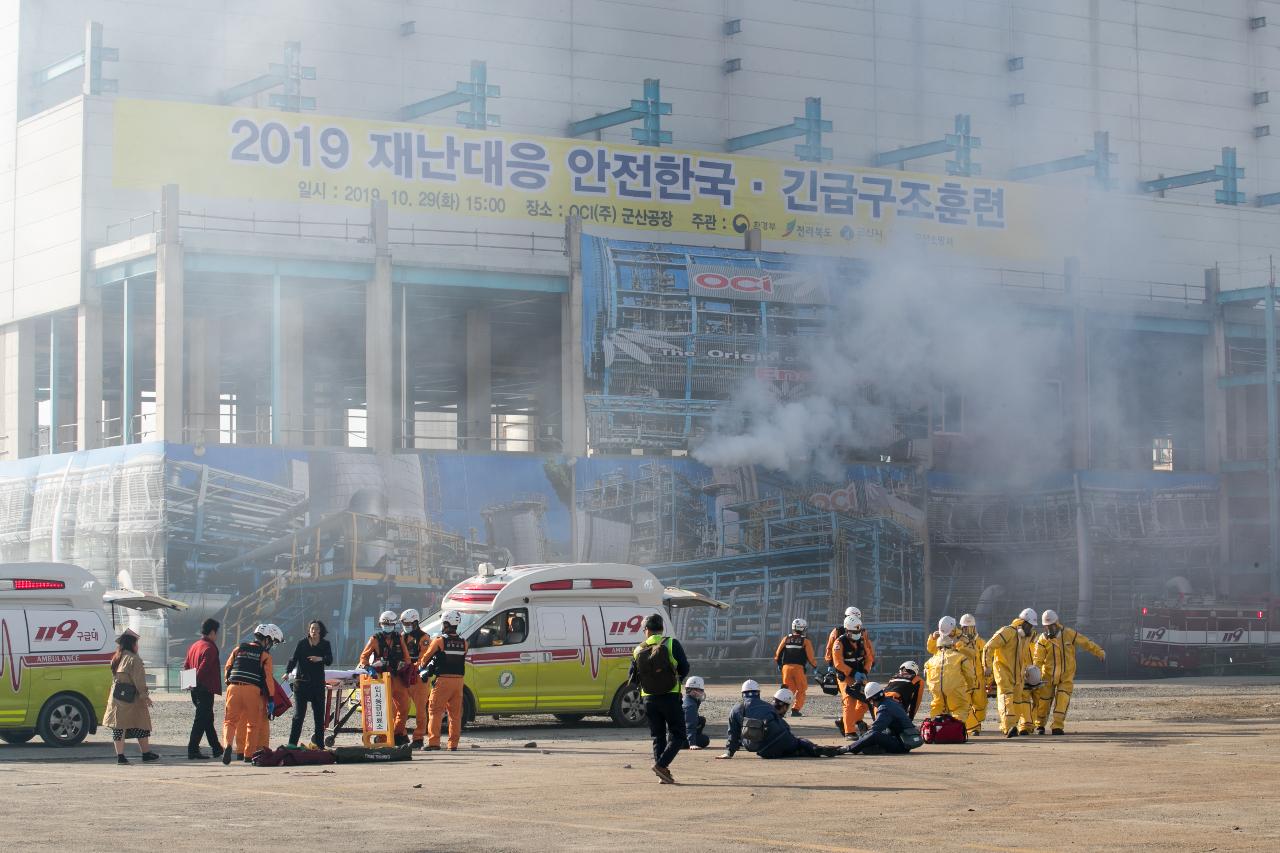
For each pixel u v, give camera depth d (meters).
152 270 42.31
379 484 42.72
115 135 42.84
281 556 41.19
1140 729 24.25
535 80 53.00
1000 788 15.34
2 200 47.25
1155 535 53.97
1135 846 11.32
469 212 46.56
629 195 48.53
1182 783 15.72
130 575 40.75
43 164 45.62
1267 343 55.50
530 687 25.66
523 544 44.09
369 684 20.41
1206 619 48.06
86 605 23.34
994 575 50.88
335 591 41.62
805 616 47.09
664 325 46.44
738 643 46.09
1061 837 11.81
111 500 41.62
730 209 49.78
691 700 21.34
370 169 45.44
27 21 46.81
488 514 43.88
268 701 19.36
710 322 46.91
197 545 40.19
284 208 45.38
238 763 19.33
